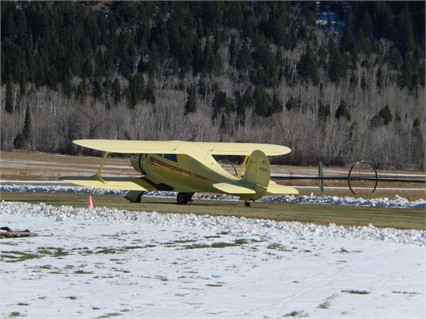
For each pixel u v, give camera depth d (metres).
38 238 46.00
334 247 44.50
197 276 36.88
